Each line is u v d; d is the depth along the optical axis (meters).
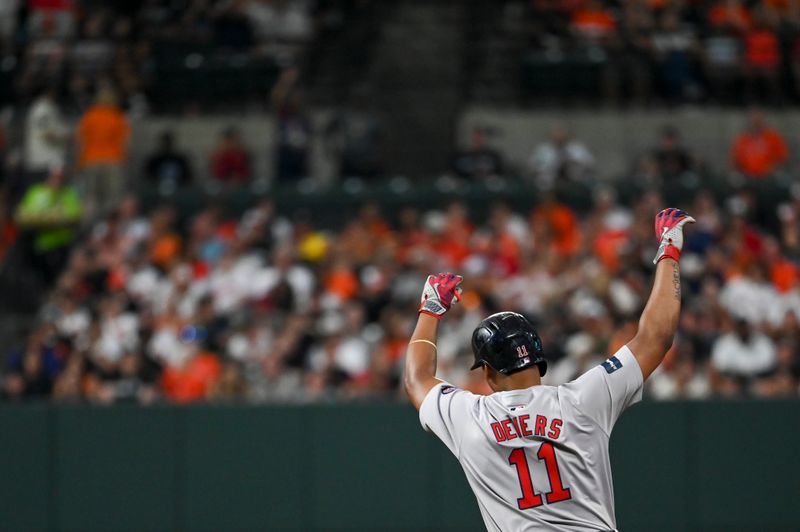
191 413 43.81
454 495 42.97
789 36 79.31
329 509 43.28
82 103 76.38
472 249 59.25
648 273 57.66
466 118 77.31
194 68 78.25
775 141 73.06
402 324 51.50
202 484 43.59
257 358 50.72
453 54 85.75
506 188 66.94
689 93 77.94
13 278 62.16
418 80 84.50
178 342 51.78
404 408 43.41
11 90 76.44
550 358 49.12
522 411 18.34
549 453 18.16
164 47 79.88
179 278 55.34
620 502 42.56
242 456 43.59
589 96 78.62
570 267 57.09
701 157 76.62
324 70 85.38
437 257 59.03
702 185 66.38
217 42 80.19
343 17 87.69
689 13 81.56
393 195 67.19
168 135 72.94
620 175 76.62
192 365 50.09
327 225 67.06
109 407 43.97
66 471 43.84
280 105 76.12
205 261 59.91
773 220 65.94
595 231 60.75
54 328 51.72
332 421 43.50
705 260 57.47
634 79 78.50
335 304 54.69
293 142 73.25
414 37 87.00
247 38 80.56
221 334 52.53
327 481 43.38
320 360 50.69
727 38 79.62
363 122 76.69
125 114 76.56
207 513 43.53
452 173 73.06
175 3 82.44
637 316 53.12
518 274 58.03
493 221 61.62
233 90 78.25
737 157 72.94
